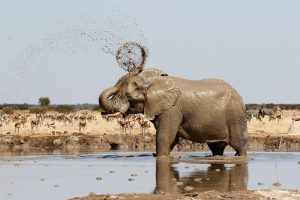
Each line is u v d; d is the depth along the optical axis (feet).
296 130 229.04
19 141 203.31
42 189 92.07
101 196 81.25
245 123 138.41
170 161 130.82
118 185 94.99
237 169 115.96
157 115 135.33
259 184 95.61
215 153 141.79
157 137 135.54
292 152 163.63
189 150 178.60
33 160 138.41
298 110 488.02
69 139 203.31
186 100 135.03
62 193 88.12
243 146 137.69
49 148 195.52
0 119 294.46
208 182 97.25
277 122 291.58
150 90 135.03
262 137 204.54
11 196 86.02
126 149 188.24
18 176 107.65
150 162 129.49
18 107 564.30
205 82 138.51
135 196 80.89
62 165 126.00
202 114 134.82
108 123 279.08
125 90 135.44
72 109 466.29
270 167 119.85
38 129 257.14
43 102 575.38
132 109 137.18
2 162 133.69
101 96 135.64
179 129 136.26
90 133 233.76
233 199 79.36
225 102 136.26
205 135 135.95
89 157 145.18
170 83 135.23
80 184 96.89
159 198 79.41
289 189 88.58
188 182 97.30
